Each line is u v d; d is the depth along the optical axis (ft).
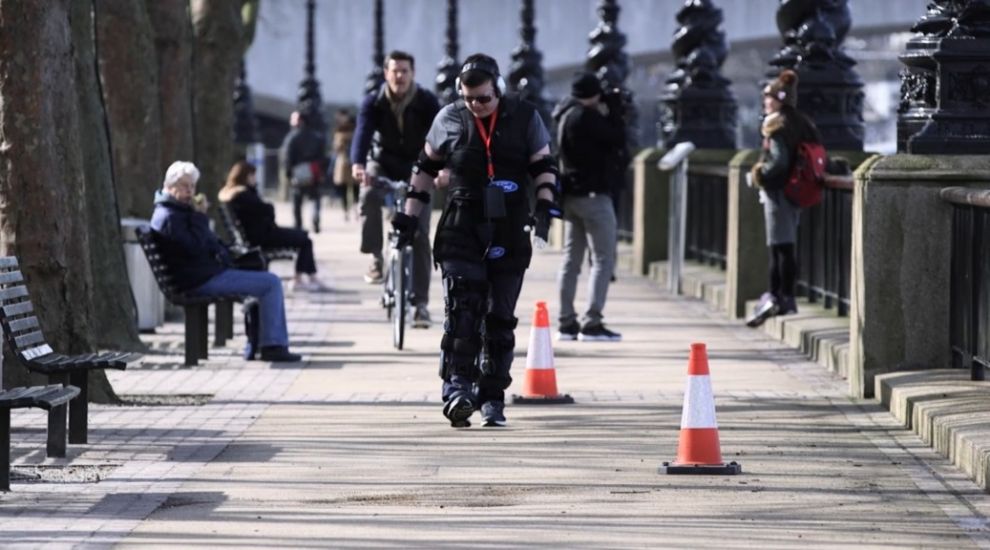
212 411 99.76
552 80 605.73
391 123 136.05
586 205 133.90
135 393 108.06
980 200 90.79
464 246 92.32
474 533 66.39
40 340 88.58
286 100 585.22
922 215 103.14
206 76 195.83
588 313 135.95
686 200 201.57
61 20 97.14
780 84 134.92
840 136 154.61
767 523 68.18
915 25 104.58
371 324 152.05
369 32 586.04
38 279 97.71
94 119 121.49
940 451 83.56
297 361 124.77
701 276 178.91
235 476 78.59
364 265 225.35
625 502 72.28
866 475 78.28
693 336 139.64
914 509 70.85
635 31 548.31
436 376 115.96
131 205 150.41
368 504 72.13
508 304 93.09
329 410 99.76
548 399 101.65
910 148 104.53
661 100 204.95
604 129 132.46
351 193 343.67
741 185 153.58
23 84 96.22
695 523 68.13
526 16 296.10
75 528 67.67
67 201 98.43
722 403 101.71
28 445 88.33
